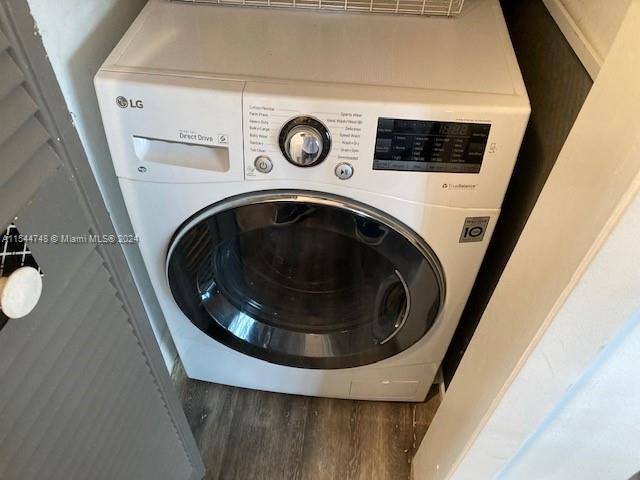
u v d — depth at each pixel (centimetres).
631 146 48
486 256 120
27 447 62
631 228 51
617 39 52
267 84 81
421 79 83
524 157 102
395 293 108
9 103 51
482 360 85
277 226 95
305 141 80
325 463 131
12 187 52
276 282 115
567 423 80
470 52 89
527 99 80
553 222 62
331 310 118
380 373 126
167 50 87
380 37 92
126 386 83
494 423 82
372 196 87
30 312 57
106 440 81
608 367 68
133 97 81
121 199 113
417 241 93
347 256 105
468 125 80
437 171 84
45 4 80
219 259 106
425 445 120
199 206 93
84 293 67
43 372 61
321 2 97
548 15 98
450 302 106
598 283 57
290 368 128
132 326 81
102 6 97
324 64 85
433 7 96
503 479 99
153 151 89
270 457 132
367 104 78
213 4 97
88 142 97
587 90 79
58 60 85
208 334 119
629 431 79
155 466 102
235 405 140
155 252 103
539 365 70
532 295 67
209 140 84
